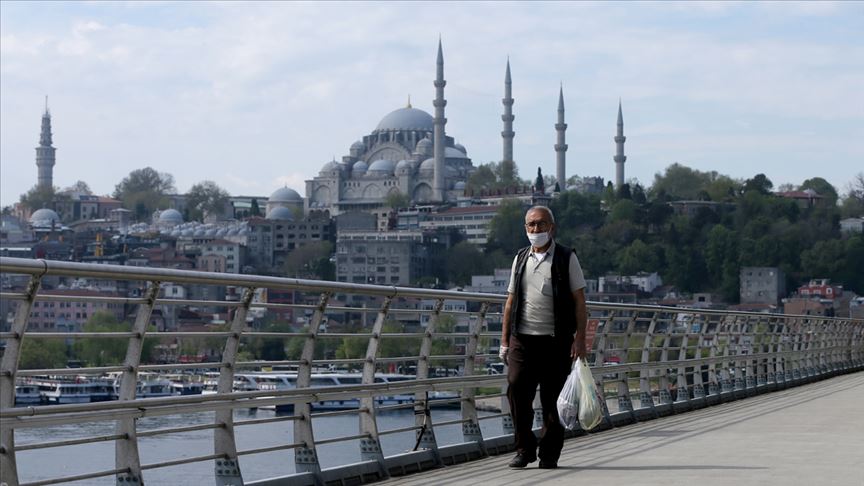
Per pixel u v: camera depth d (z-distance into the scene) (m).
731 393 25.67
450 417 24.44
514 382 12.03
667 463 12.19
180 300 9.37
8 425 7.96
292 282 10.50
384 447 20.20
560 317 11.88
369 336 12.18
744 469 11.55
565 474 11.43
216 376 11.95
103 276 8.49
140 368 9.12
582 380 12.07
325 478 11.26
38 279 8.03
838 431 15.82
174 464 9.47
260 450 10.49
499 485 10.70
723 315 25.14
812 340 35.59
